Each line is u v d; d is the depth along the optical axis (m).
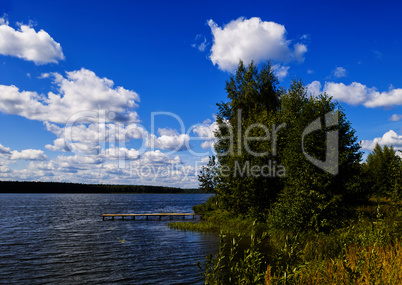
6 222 34.62
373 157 47.94
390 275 4.79
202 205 42.41
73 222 34.28
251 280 4.41
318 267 6.91
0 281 11.16
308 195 14.91
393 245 7.68
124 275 11.64
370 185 15.85
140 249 16.95
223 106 29.61
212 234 20.67
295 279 4.73
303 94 28.05
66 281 11.05
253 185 21.73
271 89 29.95
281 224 15.88
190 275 11.38
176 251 15.70
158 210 58.72
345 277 4.87
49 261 14.28
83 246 18.30
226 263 11.80
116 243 19.23
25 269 12.84
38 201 104.19
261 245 14.57
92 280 11.12
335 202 14.52
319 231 14.30
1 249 17.59
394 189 15.12
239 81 30.22
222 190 23.86
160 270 12.22
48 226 30.14
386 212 13.53
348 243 8.52
